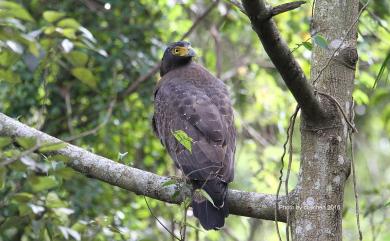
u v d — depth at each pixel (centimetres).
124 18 1402
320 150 743
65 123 1377
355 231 1374
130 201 1309
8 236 1240
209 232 1332
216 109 972
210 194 834
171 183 779
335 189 739
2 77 823
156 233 1301
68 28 873
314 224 735
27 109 1322
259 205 803
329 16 762
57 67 1265
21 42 774
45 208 939
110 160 858
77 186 1238
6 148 880
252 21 648
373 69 1345
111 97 1339
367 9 1206
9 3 738
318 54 763
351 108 759
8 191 1062
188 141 779
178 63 1177
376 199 1305
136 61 1362
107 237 1104
